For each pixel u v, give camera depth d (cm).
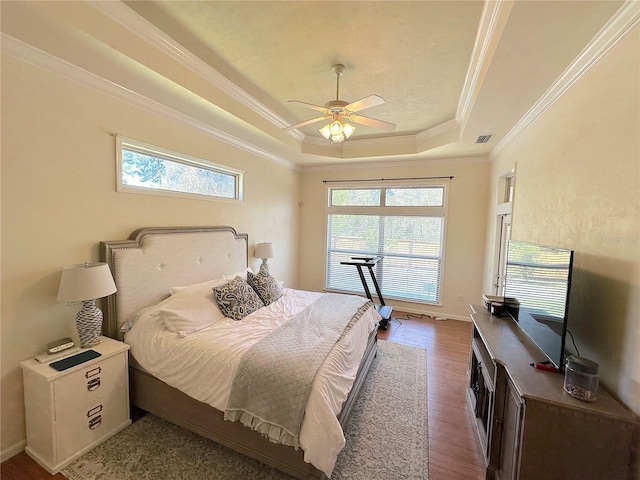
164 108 273
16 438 190
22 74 183
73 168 213
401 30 196
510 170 334
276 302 319
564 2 134
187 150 307
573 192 192
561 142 211
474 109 260
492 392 177
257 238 437
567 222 199
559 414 133
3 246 181
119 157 243
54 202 204
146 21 190
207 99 257
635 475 125
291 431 161
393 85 275
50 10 150
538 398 136
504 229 372
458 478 180
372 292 530
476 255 456
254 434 181
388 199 511
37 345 198
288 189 518
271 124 359
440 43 210
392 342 381
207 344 205
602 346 155
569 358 144
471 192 453
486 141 360
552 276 168
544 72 195
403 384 281
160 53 211
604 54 160
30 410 185
